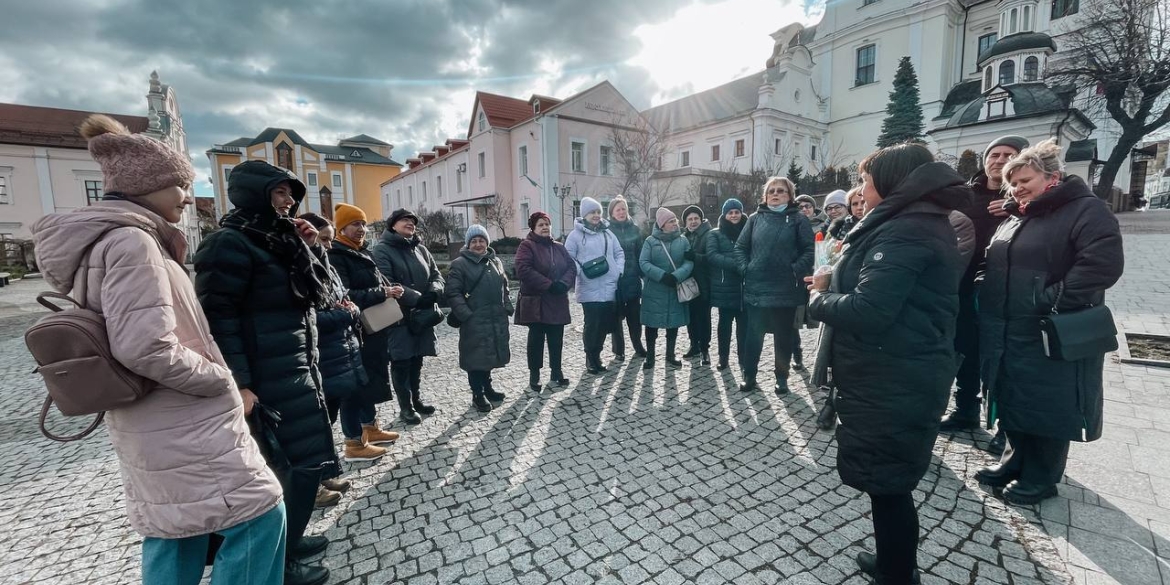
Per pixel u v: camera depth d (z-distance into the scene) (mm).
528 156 26516
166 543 1436
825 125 33875
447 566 2232
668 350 5277
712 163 32406
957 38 30188
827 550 2256
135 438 1361
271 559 1548
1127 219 21422
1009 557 2137
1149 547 2150
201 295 1723
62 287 1294
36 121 31297
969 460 2994
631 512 2604
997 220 3143
